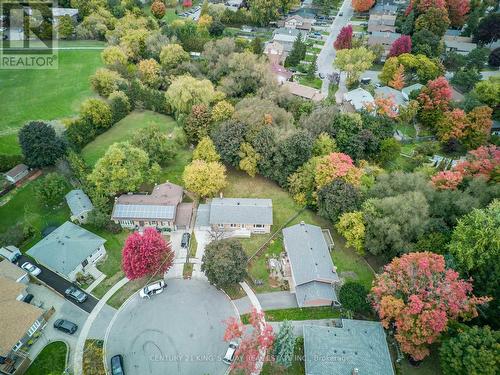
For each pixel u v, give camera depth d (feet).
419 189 243.60
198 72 410.72
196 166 265.75
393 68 418.31
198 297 214.90
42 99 383.45
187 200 274.57
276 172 280.10
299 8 619.26
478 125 324.39
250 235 251.39
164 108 363.97
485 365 159.84
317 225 260.21
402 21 535.60
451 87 395.34
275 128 285.84
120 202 254.27
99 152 314.35
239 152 282.15
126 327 199.72
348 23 581.94
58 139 290.76
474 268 206.80
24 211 261.65
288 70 448.24
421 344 180.86
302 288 212.23
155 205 252.21
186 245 240.94
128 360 186.70
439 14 474.08
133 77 407.23
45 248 222.28
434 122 352.90
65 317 202.28
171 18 585.63
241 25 571.28
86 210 251.39
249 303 212.84
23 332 183.32
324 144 295.28
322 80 447.01
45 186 254.88
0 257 226.38
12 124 345.72
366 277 228.84
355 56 417.08
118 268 228.43
